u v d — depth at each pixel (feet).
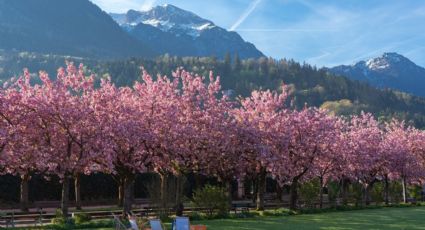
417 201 208.54
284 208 142.72
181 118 114.32
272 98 141.79
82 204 160.97
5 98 91.15
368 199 189.16
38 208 136.77
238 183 203.92
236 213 118.93
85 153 95.96
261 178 133.80
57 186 161.07
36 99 92.43
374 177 185.88
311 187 152.56
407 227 95.45
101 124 95.40
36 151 93.20
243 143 124.06
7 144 90.63
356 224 100.73
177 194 110.22
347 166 163.53
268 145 128.77
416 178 206.18
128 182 103.65
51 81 97.60
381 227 95.20
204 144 115.44
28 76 98.73
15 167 98.32
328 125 143.33
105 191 170.71
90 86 100.94
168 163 107.86
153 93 107.96
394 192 198.39
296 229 89.25
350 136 176.45
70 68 100.37
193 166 118.73
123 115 100.42
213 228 88.94
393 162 186.29
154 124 104.27
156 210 106.73
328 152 147.23
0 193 147.43
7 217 95.55
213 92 123.13
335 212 138.62
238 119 133.59
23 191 124.88
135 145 98.84
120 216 103.60
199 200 115.34
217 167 126.52
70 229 86.99
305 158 139.44
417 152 215.72
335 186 190.90
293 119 138.00
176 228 57.67
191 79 122.21
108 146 93.15
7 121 92.22
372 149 179.32
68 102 95.81
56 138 97.66
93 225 89.97
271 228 89.97
